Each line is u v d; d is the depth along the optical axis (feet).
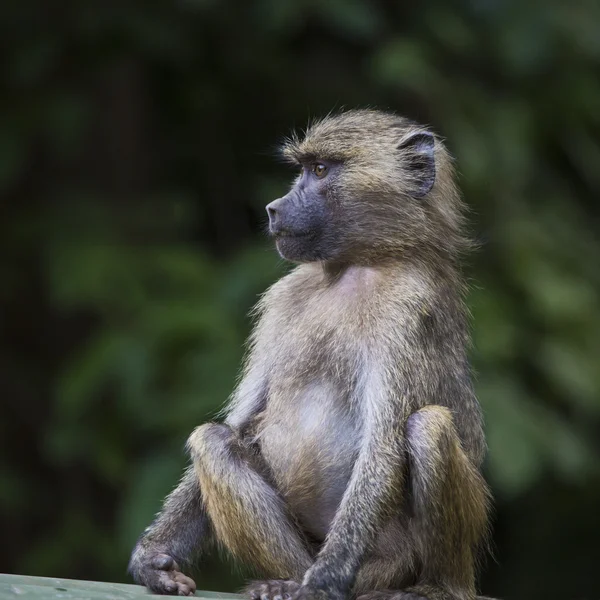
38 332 67.92
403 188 34.68
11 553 64.39
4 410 65.92
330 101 66.39
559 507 68.85
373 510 30.91
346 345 33.04
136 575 33.32
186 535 34.63
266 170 67.41
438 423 31.19
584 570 69.10
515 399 55.16
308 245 34.88
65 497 64.80
